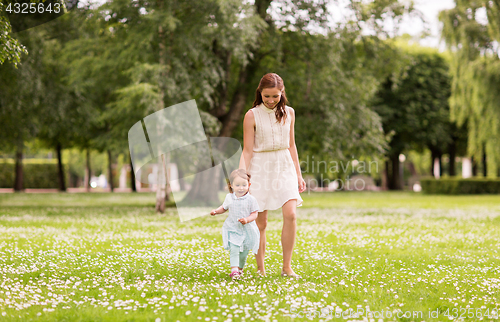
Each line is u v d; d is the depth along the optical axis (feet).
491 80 77.41
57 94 60.49
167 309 12.44
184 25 48.32
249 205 16.85
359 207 66.03
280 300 13.25
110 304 13.05
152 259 20.81
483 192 114.93
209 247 24.90
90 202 78.89
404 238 29.71
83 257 21.35
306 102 59.00
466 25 75.56
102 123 66.13
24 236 29.66
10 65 50.29
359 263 20.39
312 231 33.63
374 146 61.46
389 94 127.44
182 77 47.62
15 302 13.05
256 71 60.54
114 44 51.34
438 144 138.72
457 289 15.17
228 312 12.17
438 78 127.85
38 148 128.77
